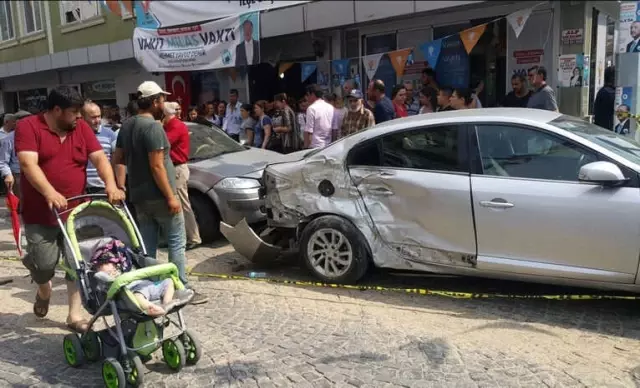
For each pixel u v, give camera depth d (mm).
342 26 10031
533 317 4617
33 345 4387
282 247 6129
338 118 8516
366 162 5285
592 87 8789
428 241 4996
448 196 4836
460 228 4824
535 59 8750
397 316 4711
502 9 8836
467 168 4828
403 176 5055
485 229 4711
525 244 4574
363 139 5312
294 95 12266
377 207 5203
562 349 4012
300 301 5129
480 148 4812
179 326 3939
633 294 4855
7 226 9133
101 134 6492
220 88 13773
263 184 5922
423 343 4152
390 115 7859
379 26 10391
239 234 5875
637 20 6645
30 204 4254
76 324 4469
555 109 7211
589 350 3986
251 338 4340
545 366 3752
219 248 7125
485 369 3736
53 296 5543
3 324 4824
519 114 4930
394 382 3615
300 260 6043
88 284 3809
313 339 4285
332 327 4504
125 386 3512
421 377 3664
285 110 9750
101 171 4410
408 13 8906
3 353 4254
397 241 5145
